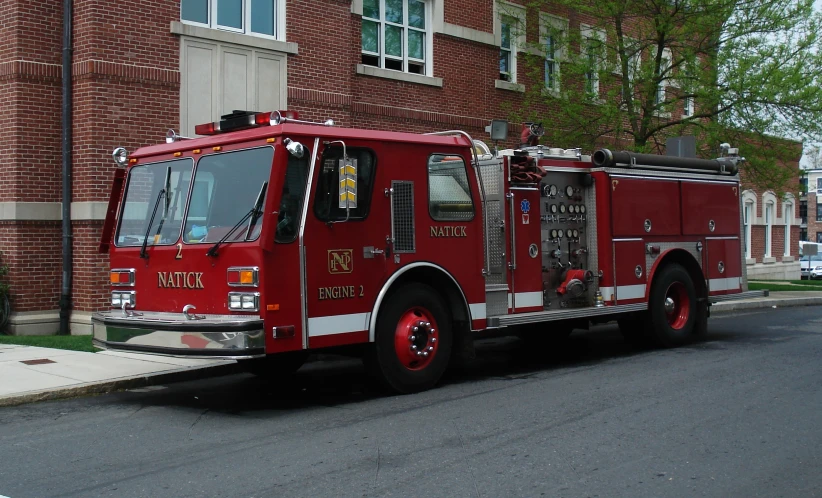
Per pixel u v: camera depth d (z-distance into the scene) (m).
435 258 9.30
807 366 10.57
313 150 8.25
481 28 19.83
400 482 5.78
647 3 18.55
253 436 7.27
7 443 7.18
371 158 8.78
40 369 10.17
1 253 13.37
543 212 10.96
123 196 9.45
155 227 8.95
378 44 17.88
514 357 12.07
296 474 6.03
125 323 8.54
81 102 13.32
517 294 10.44
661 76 18.98
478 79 19.72
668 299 12.49
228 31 14.84
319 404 8.67
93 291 13.32
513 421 7.61
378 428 7.44
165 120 13.93
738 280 13.67
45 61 13.43
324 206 8.32
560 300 11.12
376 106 17.50
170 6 13.98
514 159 10.46
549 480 5.79
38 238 13.47
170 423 7.88
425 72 18.72
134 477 6.07
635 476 5.89
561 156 11.28
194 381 10.21
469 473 5.98
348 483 5.78
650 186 12.08
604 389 9.13
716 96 18.06
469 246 9.71
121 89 13.45
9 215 13.17
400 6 18.30
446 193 9.52
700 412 7.92
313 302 8.16
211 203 8.46
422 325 9.13
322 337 8.21
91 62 13.16
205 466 6.32
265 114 8.40
